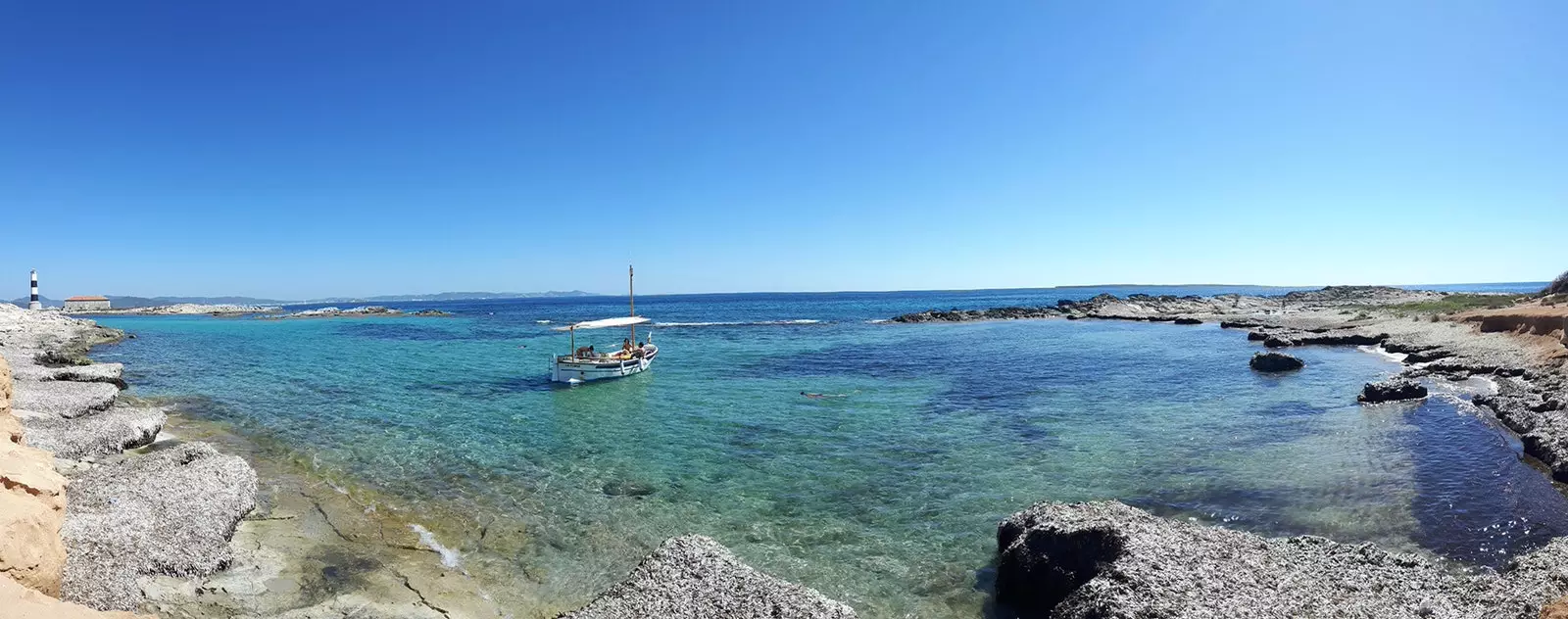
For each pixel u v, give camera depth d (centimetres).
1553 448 1584
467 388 3159
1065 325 7350
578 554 1233
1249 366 3538
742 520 1398
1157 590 871
